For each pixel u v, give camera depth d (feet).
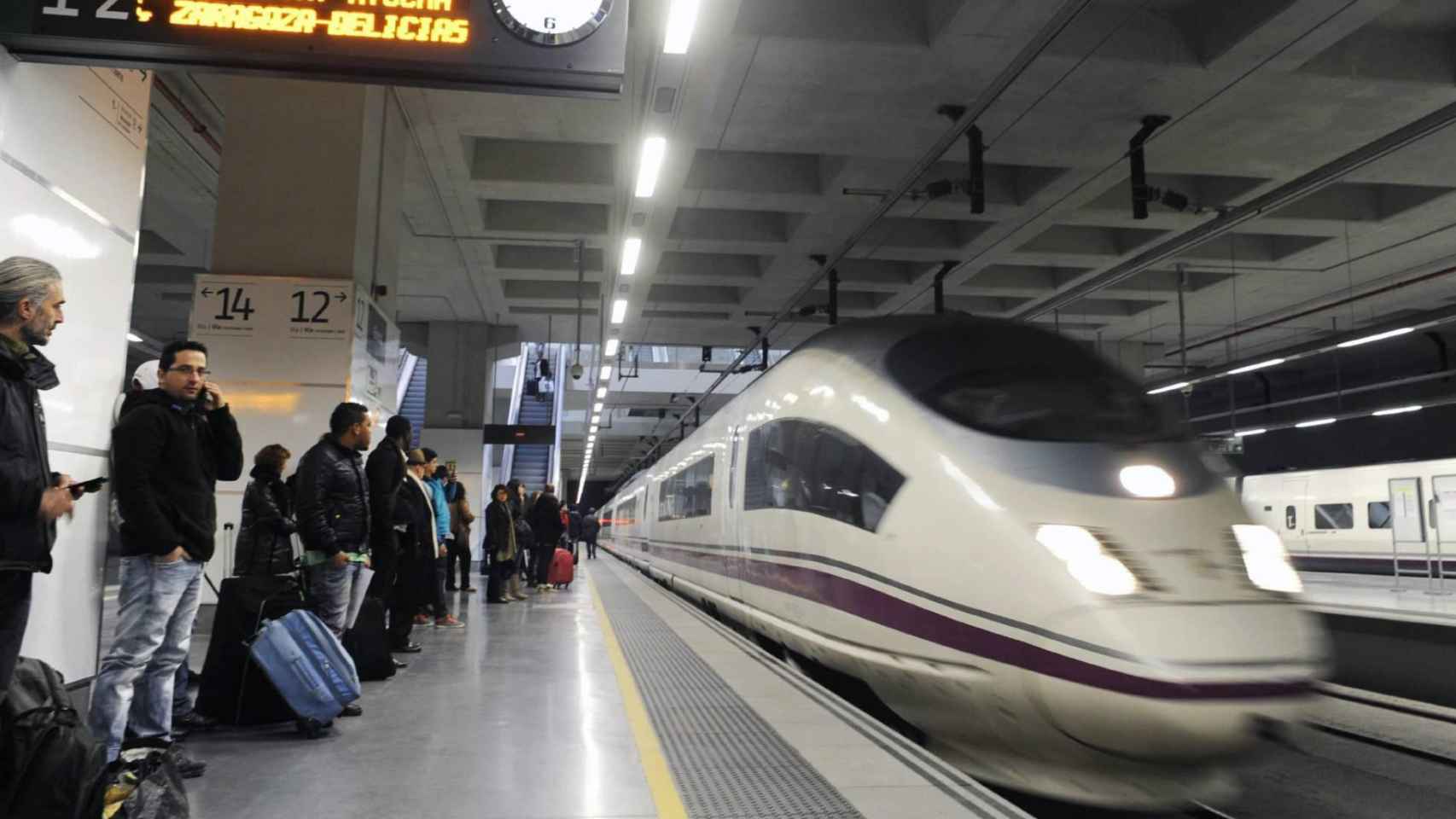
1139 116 33.65
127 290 12.45
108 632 20.56
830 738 12.94
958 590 13.43
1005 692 12.60
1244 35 28.09
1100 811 14.64
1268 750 11.12
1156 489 13.01
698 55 28.55
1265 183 40.93
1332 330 71.51
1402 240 48.67
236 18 11.34
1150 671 10.78
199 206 46.19
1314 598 38.11
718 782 10.84
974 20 27.71
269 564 16.58
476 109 34.60
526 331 74.54
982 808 9.84
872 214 38.04
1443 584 39.70
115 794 8.36
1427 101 33.06
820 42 28.76
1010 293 60.59
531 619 29.76
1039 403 14.84
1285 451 87.56
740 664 19.79
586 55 12.18
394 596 21.65
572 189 42.16
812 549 19.12
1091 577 11.73
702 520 34.58
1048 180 40.37
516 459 111.04
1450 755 18.99
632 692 16.57
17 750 6.97
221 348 27.48
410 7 11.89
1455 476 47.16
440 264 55.16
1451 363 68.90
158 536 10.99
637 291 59.00
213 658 14.05
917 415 15.66
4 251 10.08
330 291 27.89
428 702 15.83
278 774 11.40
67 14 10.68
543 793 10.55
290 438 27.30
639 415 138.62
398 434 19.85
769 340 75.87
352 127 29.12
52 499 8.38
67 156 11.18
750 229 49.03
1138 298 62.08
